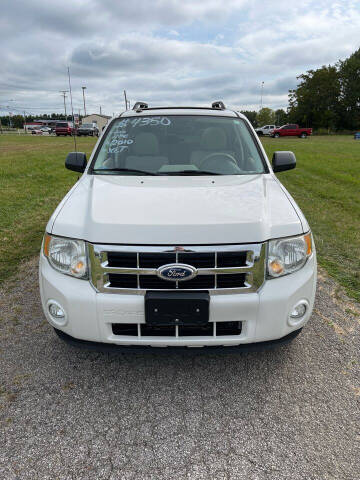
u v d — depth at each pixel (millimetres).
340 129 70000
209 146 3256
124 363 2576
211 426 2045
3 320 3074
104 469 1787
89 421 2068
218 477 1748
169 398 2252
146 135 3299
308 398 2248
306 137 44625
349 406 2182
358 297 3506
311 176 11258
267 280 2141
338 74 68875
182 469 1789
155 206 2262
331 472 1772
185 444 1927
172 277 2035
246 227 2100
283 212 2336
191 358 2643
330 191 8750
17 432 1987
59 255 2207
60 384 2355
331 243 5023
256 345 2211
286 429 2023
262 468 1794
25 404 2182
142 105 4113
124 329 2184
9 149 20844
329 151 20891
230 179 2848
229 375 2461
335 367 2523
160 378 2432
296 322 2244
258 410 2158
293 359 2613
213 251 2043
